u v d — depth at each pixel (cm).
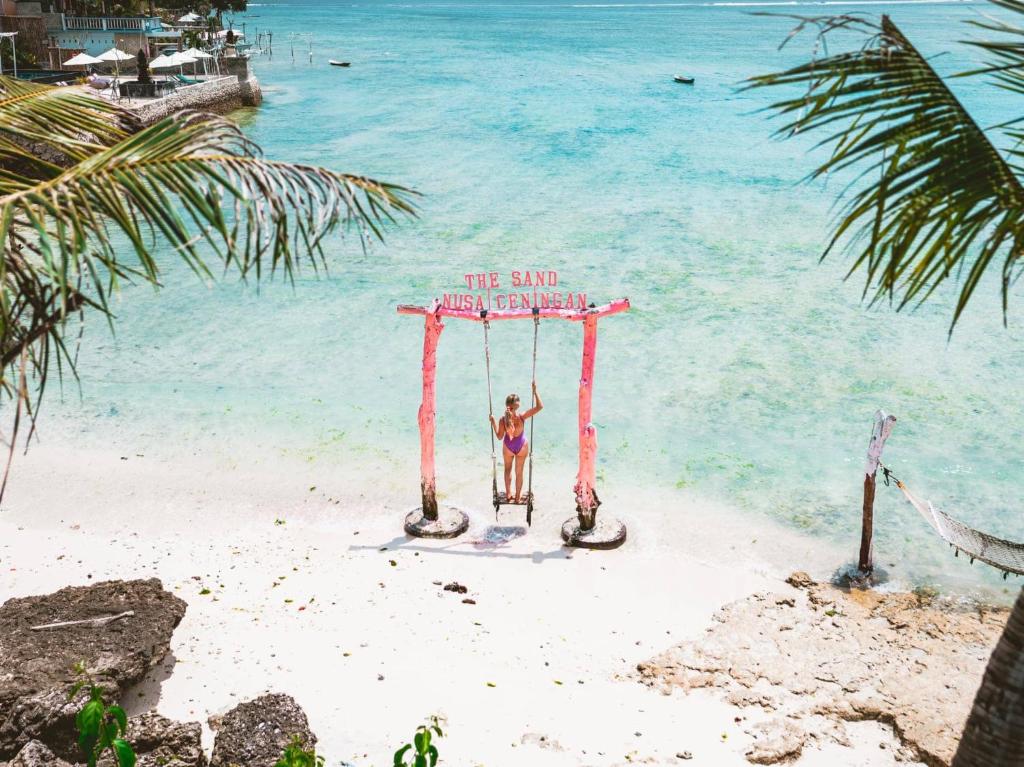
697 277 2450
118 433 1561
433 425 1216
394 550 1196
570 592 1098
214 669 924
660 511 1305
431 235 2880
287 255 461
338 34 15050
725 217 3100
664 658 968
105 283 2411
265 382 1783
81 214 427
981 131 457
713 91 6600
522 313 1165
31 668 832
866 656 973
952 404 1684
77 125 537
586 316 1148
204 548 1201
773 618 1045
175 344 1994
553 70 8300
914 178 459
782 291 2333
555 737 831
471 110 5619
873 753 834
